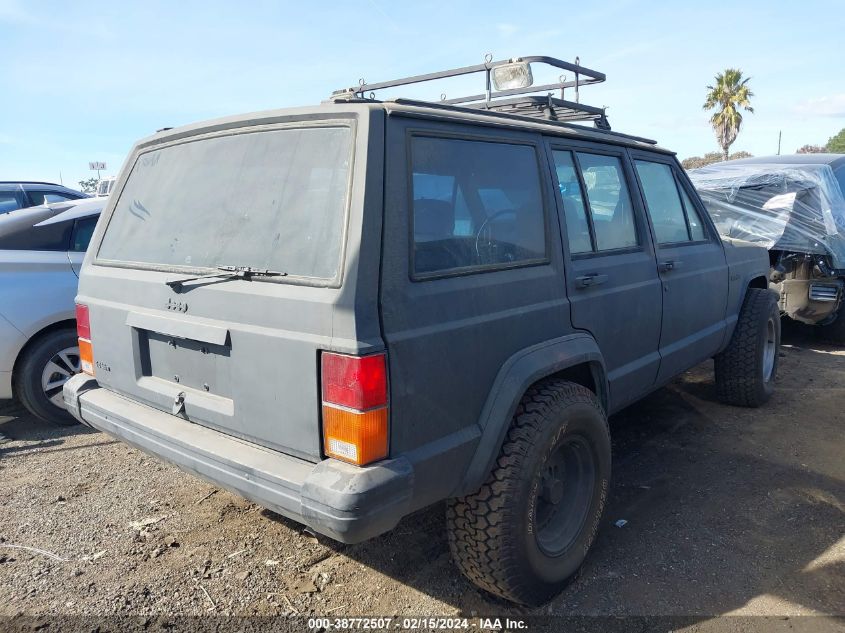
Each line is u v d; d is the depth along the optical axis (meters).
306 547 3.21
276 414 2.31
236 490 2.38
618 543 3.22
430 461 2.29
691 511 3.51
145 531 3.36
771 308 5.00
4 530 3.38
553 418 2.63
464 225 2.53
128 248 3.05
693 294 4.13
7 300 4.56
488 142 2.73
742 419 4.84
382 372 2.11
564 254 3.00
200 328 2.51
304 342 2.17
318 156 2.36
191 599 2.80
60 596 2.82
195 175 2.83
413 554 3.14
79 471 4.11
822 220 6.53
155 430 2.69
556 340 2.87
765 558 3.06
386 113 2.29
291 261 2.32
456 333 2.38
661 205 4.08
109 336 3.03
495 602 2.79
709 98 39.00
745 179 7.07
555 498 2.83
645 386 3.78
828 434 4.52
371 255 2.14
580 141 3.34
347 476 2.08
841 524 3.35
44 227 4.86
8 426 4.99
